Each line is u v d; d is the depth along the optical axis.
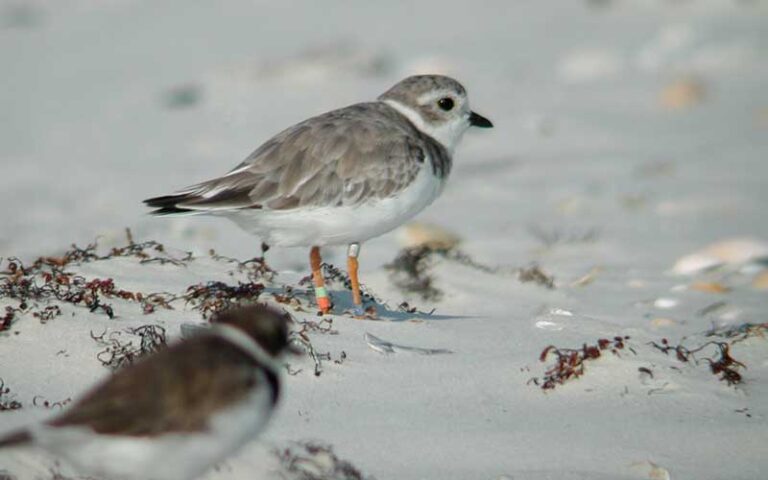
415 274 12.30
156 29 31.83
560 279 13.45
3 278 9.76
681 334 10.60
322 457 6.60
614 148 20.86
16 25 33.00
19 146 22.08
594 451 7.59
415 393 8.45
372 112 10.76
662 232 16.12
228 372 5.61
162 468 5.59
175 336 8.88
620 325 10.80
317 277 10.27
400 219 10.54
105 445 5.49
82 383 8.15
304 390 8.36
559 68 26.42
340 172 10.16
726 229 16.20
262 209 10.05
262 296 10.16
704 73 25.78
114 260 10.80
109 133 22.94
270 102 24.59
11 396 7.85
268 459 6.50
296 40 29.53
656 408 8.45
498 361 9.15
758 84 24.80
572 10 31.70
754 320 11.52
